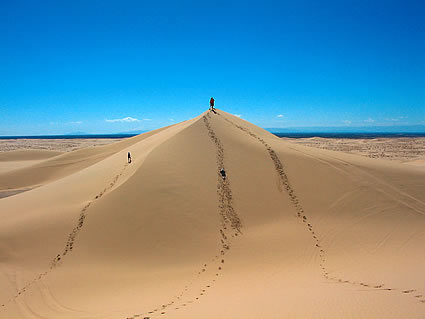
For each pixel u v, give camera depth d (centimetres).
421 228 2102
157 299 1283
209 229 2064
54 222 2030
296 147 3331
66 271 1661
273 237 2000
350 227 2116
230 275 1580
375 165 2978
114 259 1781
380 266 1564
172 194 2288
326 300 1023
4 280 1564
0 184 4541
